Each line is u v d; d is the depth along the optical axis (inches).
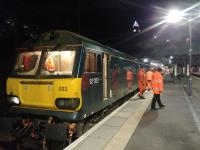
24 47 335.0
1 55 846.5
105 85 415.2
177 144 268.5
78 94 291.7
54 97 296.4
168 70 2278.5
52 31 325.4
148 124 352.5
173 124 353.4
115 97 478.0
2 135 330.0
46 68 309.7
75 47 305.9
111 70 443.5
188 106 509.0
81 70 300.2
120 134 300.8
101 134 299.7
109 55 427.2
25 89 317.4
